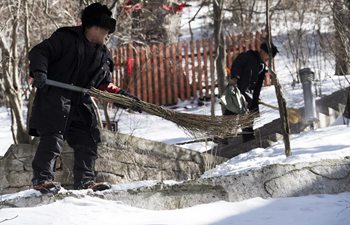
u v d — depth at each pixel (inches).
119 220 215.9
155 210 235.6
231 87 438.6
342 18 487.8
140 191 239.3
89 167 263.1
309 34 848.9
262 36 757.3
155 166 354.3
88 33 257.4
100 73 262.8
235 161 362.3
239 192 245.6
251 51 447.5
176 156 364.2
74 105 256.8
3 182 316.5
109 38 502.6
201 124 278.7
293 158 291.7
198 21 1112.2
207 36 1018.7
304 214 224.4
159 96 755.4
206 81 739.4
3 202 238.1
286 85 727.1
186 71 753.0
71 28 255.9
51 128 251.1
